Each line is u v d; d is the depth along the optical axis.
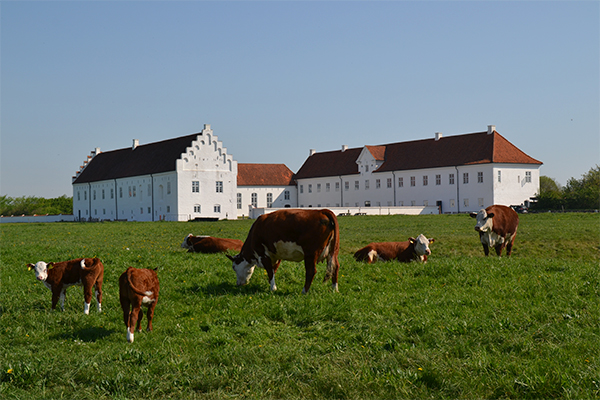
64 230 50.38
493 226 21.95
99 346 10.43
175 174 85.69
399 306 12.24
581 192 82.75
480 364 8.52
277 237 14.46
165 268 18.25
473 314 11.30
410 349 9.32
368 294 13.56
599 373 7.95
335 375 8.35
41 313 12.77
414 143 98.94
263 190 111.88
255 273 16.91
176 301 13.66
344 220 58.50
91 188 109.38
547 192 86.44
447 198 90.12
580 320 10.73
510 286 13.84
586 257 26.58
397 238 33.12
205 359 9.34
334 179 108.19
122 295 10.71
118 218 101.06
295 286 15.17
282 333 10.80
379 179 100.19
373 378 8.30
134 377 8.64
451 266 16.72
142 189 94.19
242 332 10.88
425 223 49.28
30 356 9.86
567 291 13.16
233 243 24.73
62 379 8.81
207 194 88.25
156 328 11.34
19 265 19.86
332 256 14.34
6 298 14.16
